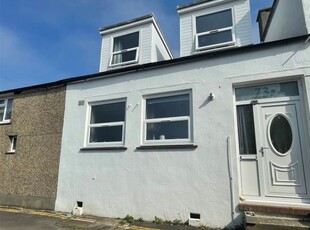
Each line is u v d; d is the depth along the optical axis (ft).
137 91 22.99
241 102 19.39
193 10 28.63
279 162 17.39
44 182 25.20
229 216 17.08
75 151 24.43
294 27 21.27
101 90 24.99
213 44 26.76
